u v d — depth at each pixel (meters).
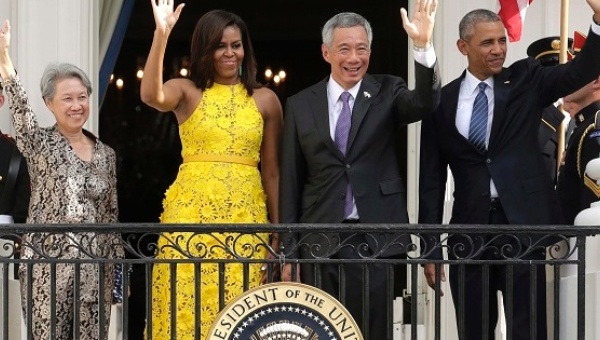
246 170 19.78
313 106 19.58
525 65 19.83
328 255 18.17
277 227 17.84
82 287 19.73
